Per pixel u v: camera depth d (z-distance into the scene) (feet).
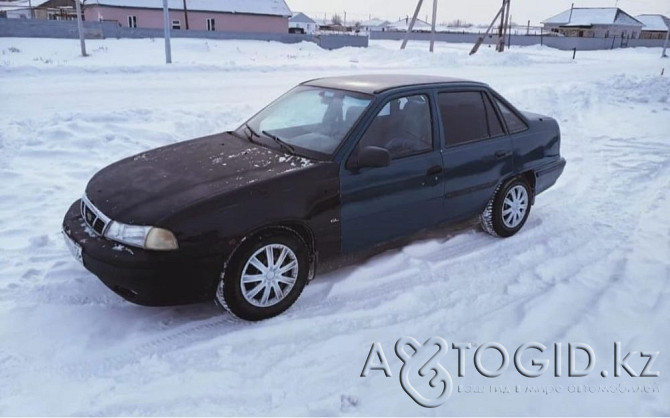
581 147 30.17
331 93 14.61
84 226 11.80
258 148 13.64
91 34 105.70
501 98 16.76
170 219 10.39
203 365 10.15
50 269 13.52
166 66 63.21
